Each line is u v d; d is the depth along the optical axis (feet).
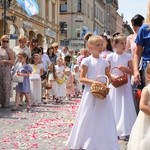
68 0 225.56
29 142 24.52
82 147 20.88
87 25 240.53
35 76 45.52
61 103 48.62
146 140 15.98
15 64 42.88
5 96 41.93
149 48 20.20
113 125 20.90
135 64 20.43
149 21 19.85
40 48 50.75
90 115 20.98
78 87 59.72
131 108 25.08
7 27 111.24
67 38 226.17
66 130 28.73
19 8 119.85
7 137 26.07
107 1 320.29
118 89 25.21
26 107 42.55
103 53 28.35
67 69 54.60
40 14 146.41
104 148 20.52
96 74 21.75
